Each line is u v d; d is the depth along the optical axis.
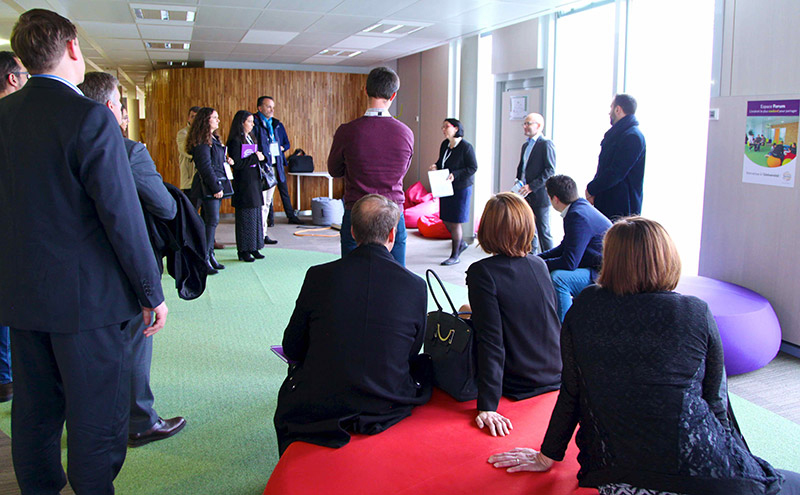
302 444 2.07
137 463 2.66
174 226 2.53
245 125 6.88
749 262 4.29
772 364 3.88
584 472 1.74
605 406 1.62
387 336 2.10
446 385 2.42
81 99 1.81
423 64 10.67
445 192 6.51
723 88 4.38
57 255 1.80
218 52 10.27
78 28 7.92
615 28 6.08
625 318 1.62
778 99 3.99
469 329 2.39
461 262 7.02
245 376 3.65
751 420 3.06
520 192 6.31
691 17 5.38
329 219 10.04
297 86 11.50
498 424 2.16
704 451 1.53
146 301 1.93
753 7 4.11
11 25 8.15
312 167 11.20
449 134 6.75
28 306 1.81
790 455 2.71
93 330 1.87
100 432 1.93
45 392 1.97
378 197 2.23
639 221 1.69
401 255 3.62
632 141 4.50
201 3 6.40
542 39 7.21
